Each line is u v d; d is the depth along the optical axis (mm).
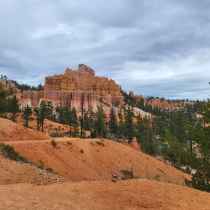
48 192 7703
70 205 6285
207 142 13656
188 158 15000
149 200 7234
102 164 26031
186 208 6516
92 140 32156
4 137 20141
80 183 9906
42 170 14812
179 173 33188
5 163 11656
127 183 9945
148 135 62312
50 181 13344
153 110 191125
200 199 7629
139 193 8109
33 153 18500
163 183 10266
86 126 77125
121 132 74938
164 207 6543
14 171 11422
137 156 34031
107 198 7301
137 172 27859
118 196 7598
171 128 89062
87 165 23969
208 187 13055
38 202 6273
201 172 14258
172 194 8180
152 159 35969
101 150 29719
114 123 73188
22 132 22797
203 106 15180
